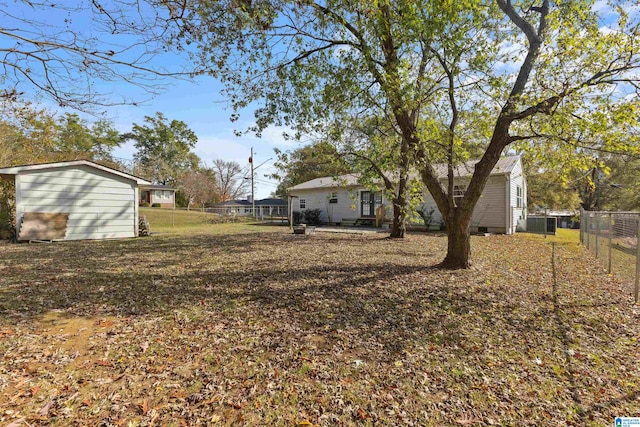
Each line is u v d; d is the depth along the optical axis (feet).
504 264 23.88
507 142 19.52
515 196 53.52
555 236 48.83
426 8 17.24
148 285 17.74
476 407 7.59
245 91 22.35
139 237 42.73
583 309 14.17
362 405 7.65
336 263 23.84
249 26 16.76
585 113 16.19
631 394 8.07
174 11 12.28
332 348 10.50
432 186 22.06
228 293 16.33
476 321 12.78
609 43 15.17
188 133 156.87
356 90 20.56
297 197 83.46
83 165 38.75
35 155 52.19
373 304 14.66
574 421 7.11
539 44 18.86
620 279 19.27
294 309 14.03
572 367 9.39
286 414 7.30
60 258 25.77
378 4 17.58
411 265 22.94
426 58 21.43
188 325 12.26
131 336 11.24
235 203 145.79
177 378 8.69
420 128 24.02
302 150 61.26
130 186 42.86
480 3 18.39
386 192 39.24
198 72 14.05
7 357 9.57
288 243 36.09
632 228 17.93
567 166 19.40
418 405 7.66
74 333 11.41
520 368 9.33
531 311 13.91
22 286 17.17
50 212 36.52
